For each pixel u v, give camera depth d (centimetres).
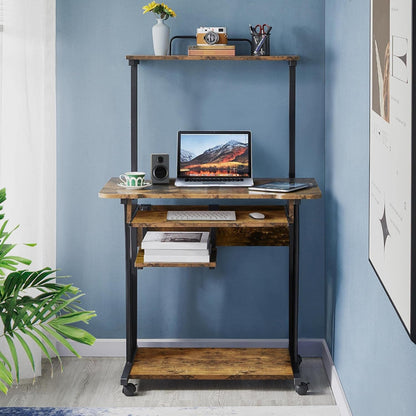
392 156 162
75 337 223
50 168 317
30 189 304
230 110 325
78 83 323
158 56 301
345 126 267
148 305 338
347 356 265
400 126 151
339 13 278
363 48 226
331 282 310
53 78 314
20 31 295
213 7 319
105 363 331
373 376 210
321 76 322
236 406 283
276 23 319
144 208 317
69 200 330
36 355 311
